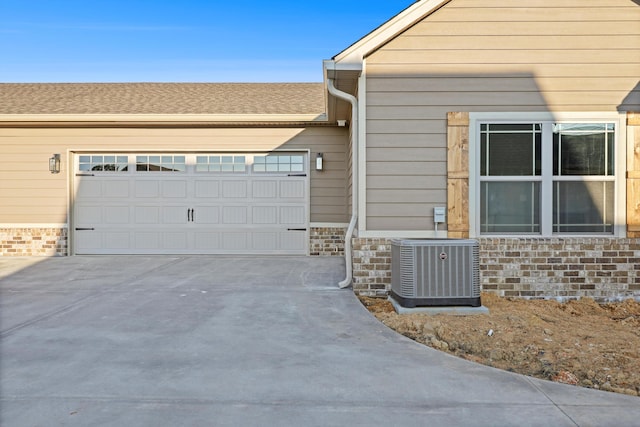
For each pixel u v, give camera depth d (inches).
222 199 431.5
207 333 178.4
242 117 413.1
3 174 423.2
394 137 249.3
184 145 427.5
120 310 213.8
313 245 432.1
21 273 319.0
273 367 143.2
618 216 246.4
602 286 245.3
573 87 247.3
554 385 130.2
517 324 192.5
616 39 246.5
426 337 177.0
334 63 243.9
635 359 151.8
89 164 431.5
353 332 180.4
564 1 247.1
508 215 250.2
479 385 129.7
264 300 233.6
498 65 248.4
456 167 247.3
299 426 106.8
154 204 431.2
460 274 209.9
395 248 223.9
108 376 135.5
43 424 106.8
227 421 108.8
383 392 125.1
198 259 397.1
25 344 164.7
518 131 249.4
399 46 249.3
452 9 248.4
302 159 433.4
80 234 431.2
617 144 246.8
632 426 107.0
